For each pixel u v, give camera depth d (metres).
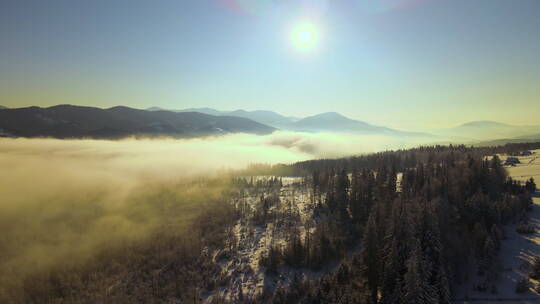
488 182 107.94
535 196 114.69
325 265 94.50
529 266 74.12
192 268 100.75
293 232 120.88
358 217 116.75
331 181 160.88
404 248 58.84
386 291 58.78
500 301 64.75
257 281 91.56
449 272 65.94
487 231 84.25
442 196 100.25
